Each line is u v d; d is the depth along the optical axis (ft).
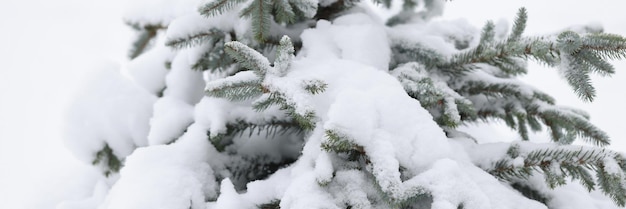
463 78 7.25
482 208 5.97
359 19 7.27
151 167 6.55
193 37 7.25
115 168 7.86
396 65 7.34
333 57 6.90
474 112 6.73
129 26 8.06
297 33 7.45
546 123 7.26
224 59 7.41
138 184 6.44
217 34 7.29
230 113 6.93
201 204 6.50
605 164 6.23
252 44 7.23
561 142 6.79
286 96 6.26
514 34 6.87
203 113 6.95
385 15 8.43
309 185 6.10
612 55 6.41
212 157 6.91
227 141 7.04
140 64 8.18
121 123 7.77
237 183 7.04
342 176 6.20
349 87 6.41
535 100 7.25
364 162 6.28
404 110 6.25
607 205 6.94
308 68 6.60
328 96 6.41
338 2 7.60
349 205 6.14
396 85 6.42
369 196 6.18
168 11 7.74
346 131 6.12
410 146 6.15
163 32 8.00
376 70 6.55
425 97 6.63
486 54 6.92
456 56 7.11
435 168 6.04
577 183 7.02
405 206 6.15
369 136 6.14
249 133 7.16
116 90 7.86
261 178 7.18
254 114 6.93
